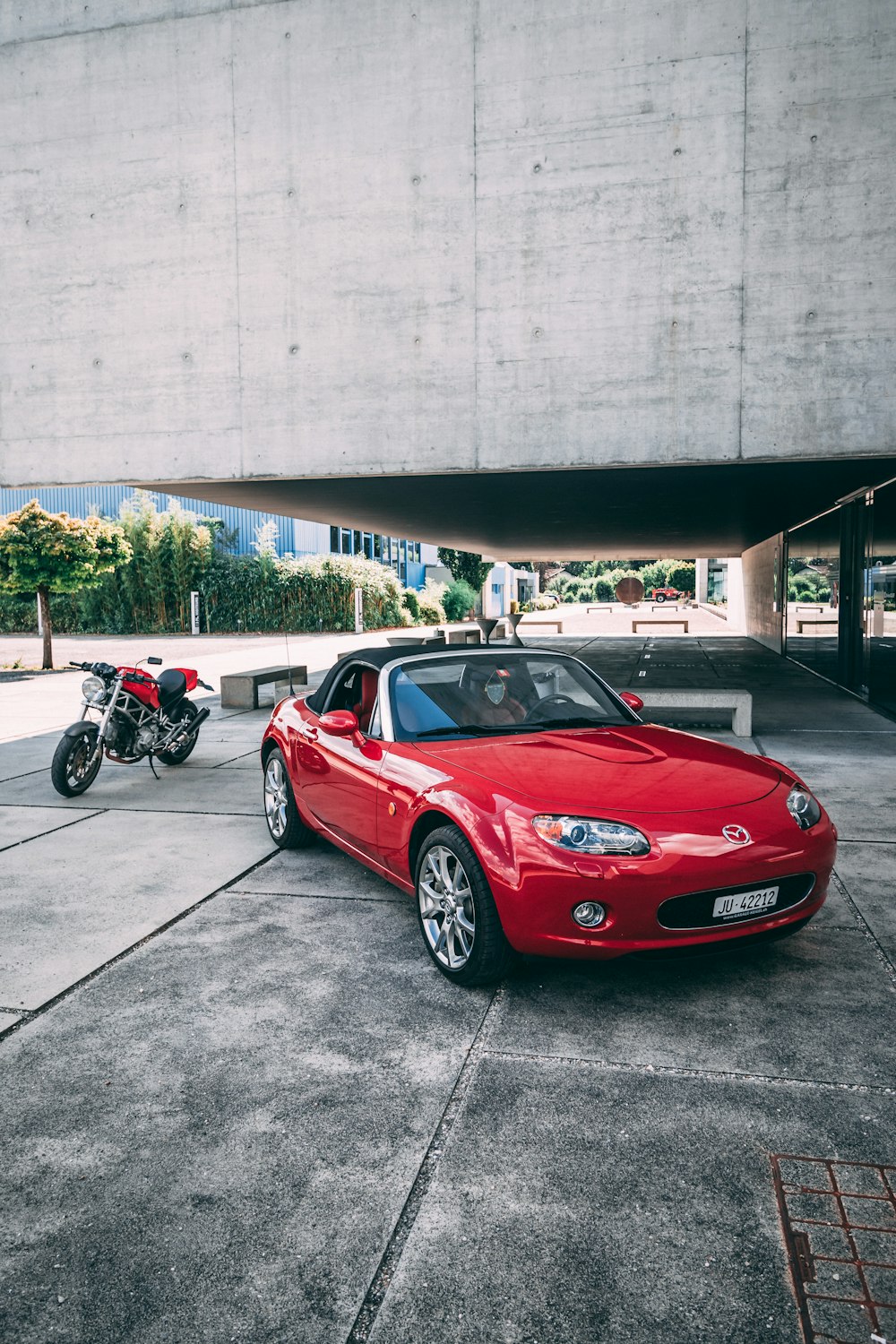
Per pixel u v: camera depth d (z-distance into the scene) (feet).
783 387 28.50
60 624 122.11
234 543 132.98
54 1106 9.50
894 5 27.14
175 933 14.32
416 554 187.62
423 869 12.93
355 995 12.01
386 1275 7.05
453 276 30.78
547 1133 8.83
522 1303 6.74
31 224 34.73
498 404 30.66
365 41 30.99
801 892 12.09
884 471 35.22
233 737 34.14
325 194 31.78
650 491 43.62
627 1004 11.61
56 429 34.94
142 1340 6.48
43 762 29.60
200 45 32.58
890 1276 6.92
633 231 29.25
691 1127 8.90
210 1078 9.99
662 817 11.47
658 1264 7.09
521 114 29.84
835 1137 8.70
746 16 27.96
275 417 32.76
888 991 11.85
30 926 14.69
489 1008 11.57
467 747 14.03
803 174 27.99
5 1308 6.80
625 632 123.13
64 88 34.01
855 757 28.22
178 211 33.24
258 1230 7.57
